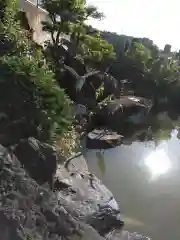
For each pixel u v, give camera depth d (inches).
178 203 436.1
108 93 916.6
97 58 821.9
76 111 617.6
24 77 301.9
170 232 363.9
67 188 350.6
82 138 649.0
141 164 587.2
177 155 657.6
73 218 273.4
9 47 349.7
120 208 410.3
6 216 190.1
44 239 215.9
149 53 1387.8
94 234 263.1
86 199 341.7
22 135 287.9
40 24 768.3
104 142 660.1
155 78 1258.6
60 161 393.1
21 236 189.6
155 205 429.1
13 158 245.3
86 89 758.5
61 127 349.4
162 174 546.0
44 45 736.3
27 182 233.3
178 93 1255.5
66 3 698.8
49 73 354.9
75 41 767.1
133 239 325.1
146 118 975.6
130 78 1226.0
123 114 855.7
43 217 230.4
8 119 287.0
